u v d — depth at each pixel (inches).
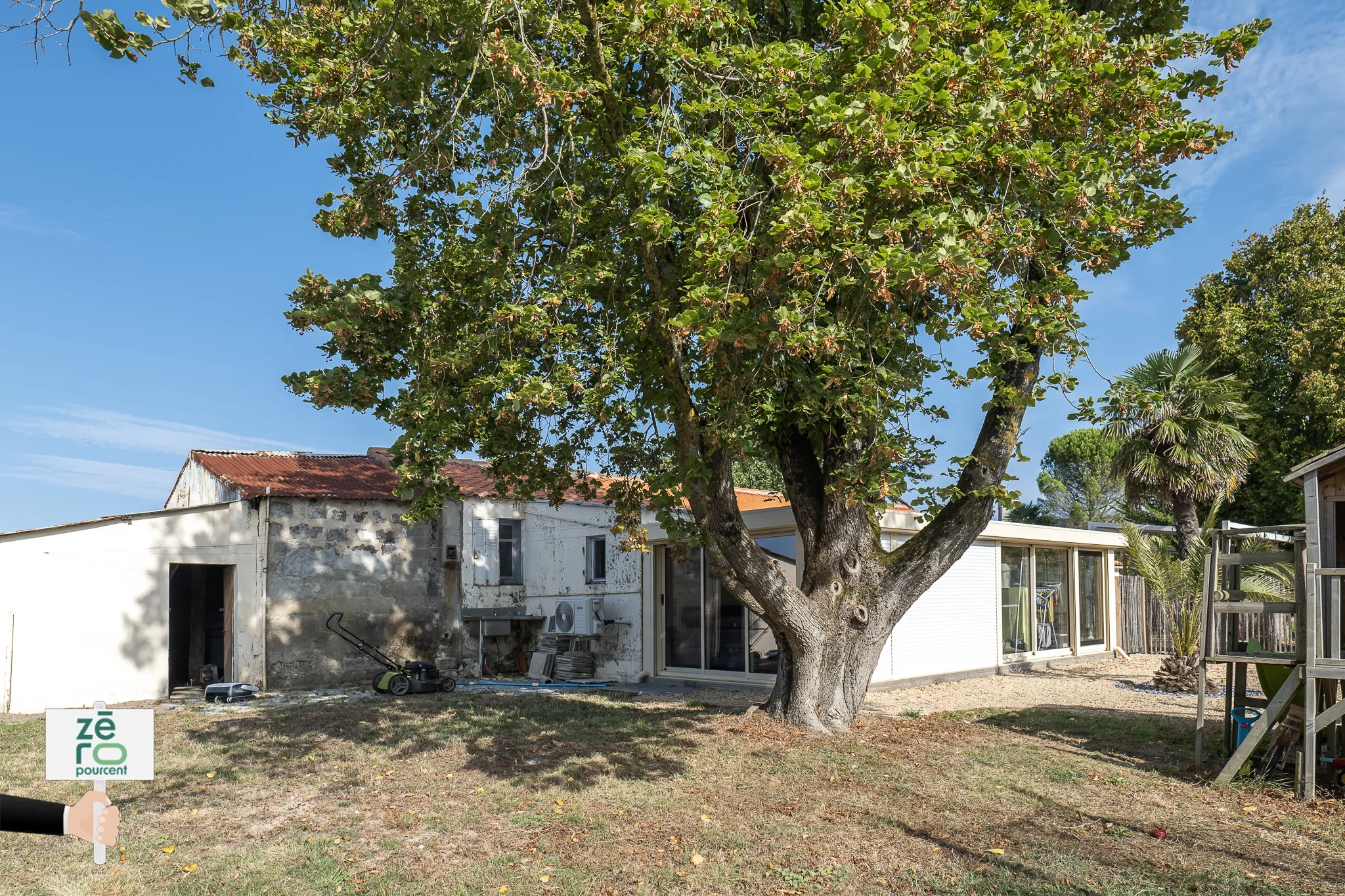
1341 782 309.3
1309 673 300.2
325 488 658.2
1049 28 287.9
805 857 237.3
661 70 319.6
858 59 276.4
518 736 402.3
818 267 255.9
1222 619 355.6
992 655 666.8
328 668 637.9
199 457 713.6
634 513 426.6
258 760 362.3
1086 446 1904.5
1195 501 665.6
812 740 376.2
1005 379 389.4
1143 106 283.4
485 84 318.3
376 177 318.3
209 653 714.2
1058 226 281.9
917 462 338.6
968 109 260.4
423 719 452.8
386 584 672.4
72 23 205.3
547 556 730.8
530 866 234.4
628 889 217.9
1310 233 1010.1
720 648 606.5
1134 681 619.5
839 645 405.4
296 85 314.3
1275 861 234.1
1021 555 719.7
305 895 216.4
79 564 567.8
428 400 321.4
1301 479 311.6
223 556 629.6
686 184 320.8
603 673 671.8
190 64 247.0
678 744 376.5
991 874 223.0
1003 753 357.1
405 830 267.0
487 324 331.0
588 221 346.3
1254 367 1005.2
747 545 386.6
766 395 358.9
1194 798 296.5
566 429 413.7
